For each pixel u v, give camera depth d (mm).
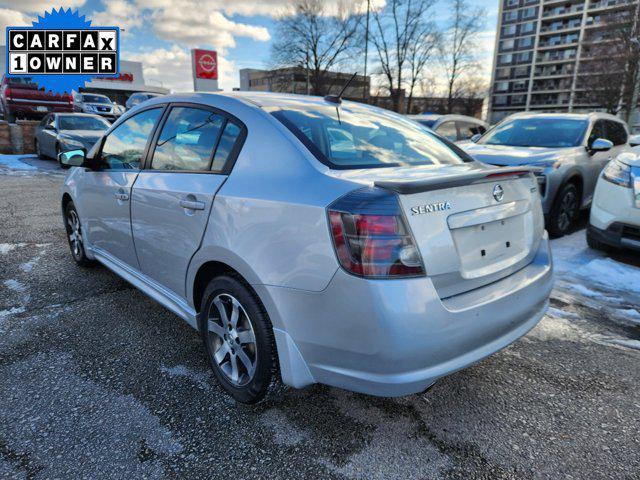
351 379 1778
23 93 16672
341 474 1853
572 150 5816
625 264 4555
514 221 2234
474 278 1943
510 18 77188
